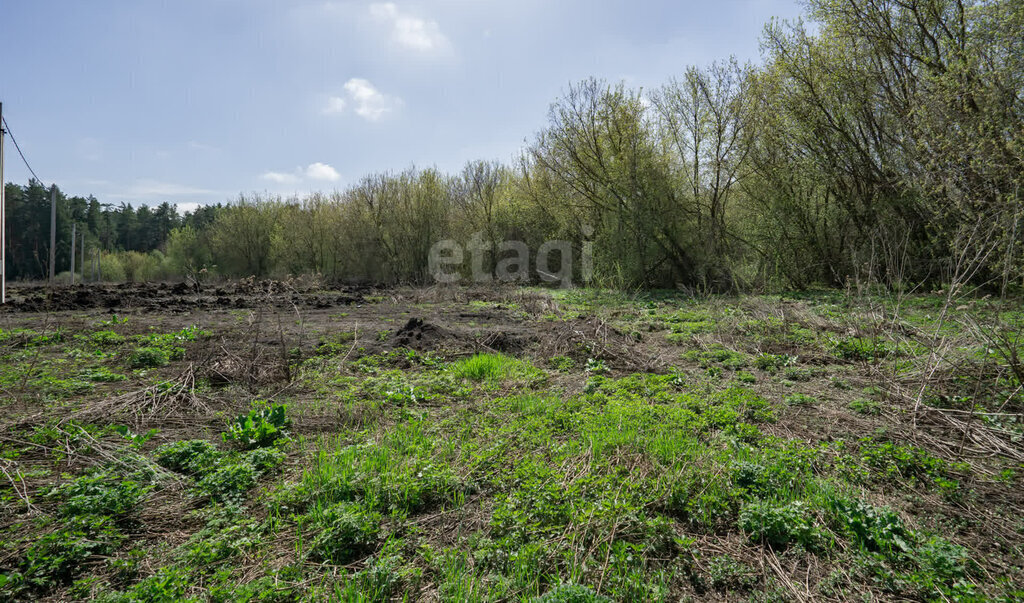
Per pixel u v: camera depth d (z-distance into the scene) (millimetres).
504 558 3229
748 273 19625
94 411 5859
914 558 3143
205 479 4223
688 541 3363
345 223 34656
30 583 2996
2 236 15703
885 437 5191
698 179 21125
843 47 15734
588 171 22328
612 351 9062
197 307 16672
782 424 5605
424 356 9195
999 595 2850
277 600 2898
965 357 6488
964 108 12125
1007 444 4836
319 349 9562
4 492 4031
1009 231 9742
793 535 3432
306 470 4477
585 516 3531
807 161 17234
